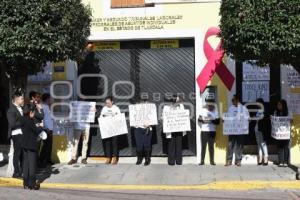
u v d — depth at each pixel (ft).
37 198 35.63
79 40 43.45
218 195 37.91
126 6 50.80
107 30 50.96
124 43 51.72
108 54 51.83
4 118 53.36
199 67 50.11
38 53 41.06
